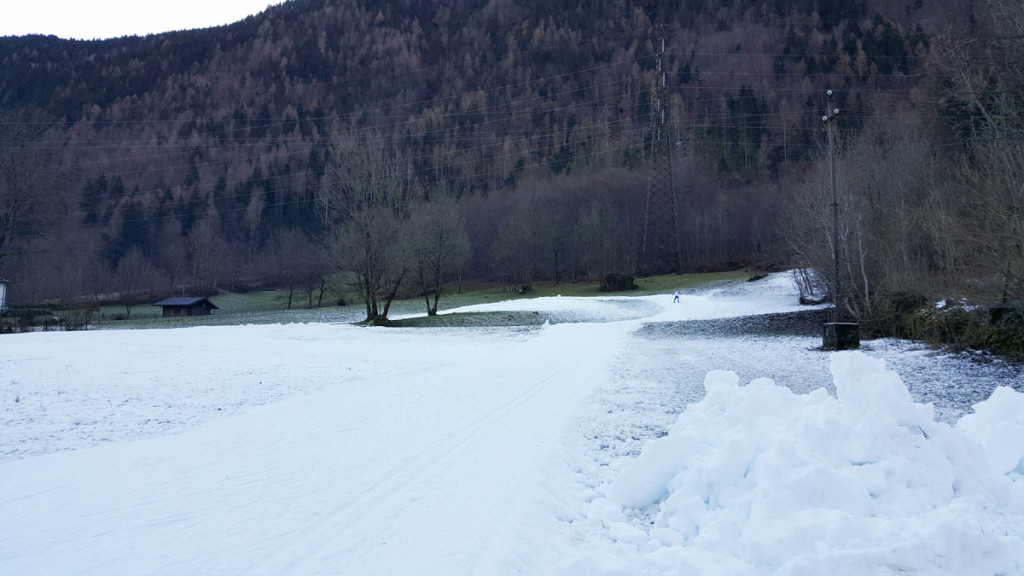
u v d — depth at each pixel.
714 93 136.50
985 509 4.31
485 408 9.66
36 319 48.66
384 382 12.70
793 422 5.27
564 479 5.94
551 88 154.62
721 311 42.59
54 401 10.76
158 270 92.94
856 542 3.62
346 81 162.50
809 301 40.84
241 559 4.05
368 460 6.58
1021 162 18.48
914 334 20.23
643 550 4.18
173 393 11.59
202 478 5.93
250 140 128.12
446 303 62.66
